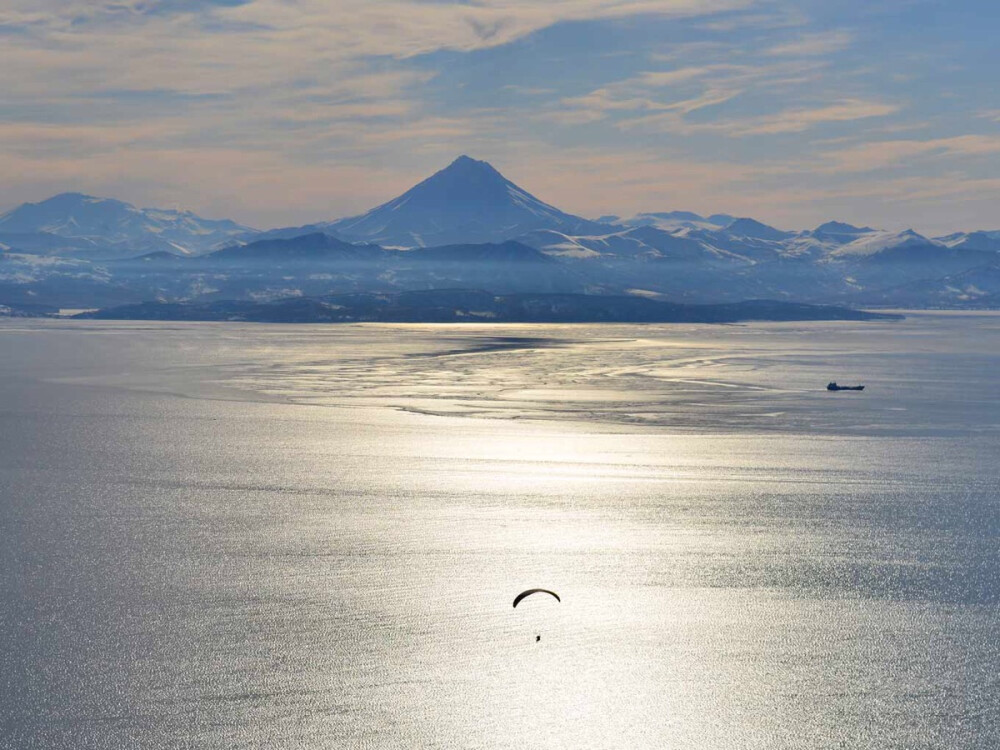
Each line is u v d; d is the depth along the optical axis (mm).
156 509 87438
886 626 61219
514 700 51875
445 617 62000
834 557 73875
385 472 102438
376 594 65562
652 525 82125
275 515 85188
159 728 48594
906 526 82188
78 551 74812
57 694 51750
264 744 47344
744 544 77000
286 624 60531
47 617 61500
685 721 50156
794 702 52094
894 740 48625
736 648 58156
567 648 57875
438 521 83062
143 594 65375
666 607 64000
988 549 75875
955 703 52000
